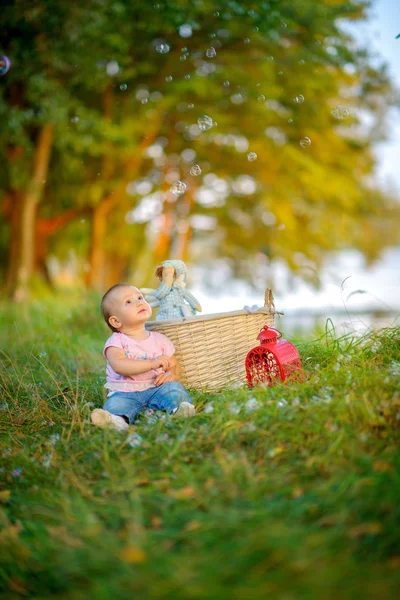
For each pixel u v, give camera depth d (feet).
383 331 11.64
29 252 35.12
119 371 10.02
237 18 32.37
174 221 49.19
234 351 10.91
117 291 10.41
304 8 32.76
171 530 5.52
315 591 4.38
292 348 10.23
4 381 12.12
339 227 46.50
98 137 34.19
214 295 57.57
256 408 8.14
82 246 50.19
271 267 49.26
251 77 35.68
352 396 7.93
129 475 6.93
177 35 34.37
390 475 5.80
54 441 8.56
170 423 8.57
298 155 40.50
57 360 14.89
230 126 40.19
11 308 25.22
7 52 28.32
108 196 41.83
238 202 48.19
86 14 27.45
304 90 37.70
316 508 5.62
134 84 37.22
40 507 6.59
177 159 45.52
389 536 5.07
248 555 4.90
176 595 4.52
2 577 5.56
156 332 10.56
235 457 6.95
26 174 35.14
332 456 6.65
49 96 29.50
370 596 4.37
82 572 5.11
